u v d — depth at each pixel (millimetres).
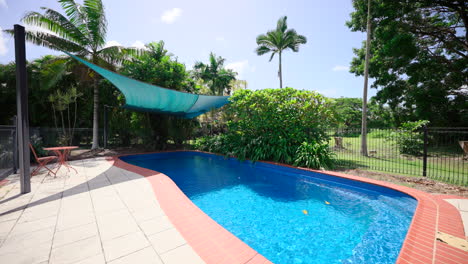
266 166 8109
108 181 5105
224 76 27156
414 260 2131
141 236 2479
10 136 5977
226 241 2389
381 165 7688
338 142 12648
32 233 2520
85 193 4152
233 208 4375
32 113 12773
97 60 11305
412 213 4062
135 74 13039
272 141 8508
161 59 14789
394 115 18594
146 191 4301
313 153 7199
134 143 14320
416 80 13742
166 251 2170
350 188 5598
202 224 2814
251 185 6078
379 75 15664
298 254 2781
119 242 2338
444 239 2512
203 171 7977
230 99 10000
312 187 5840
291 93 8641
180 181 6551
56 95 11859
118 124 13359
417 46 12844
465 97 14070
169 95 9195
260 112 8906
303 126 8266
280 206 4469
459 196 4121
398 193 4574
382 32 12383
